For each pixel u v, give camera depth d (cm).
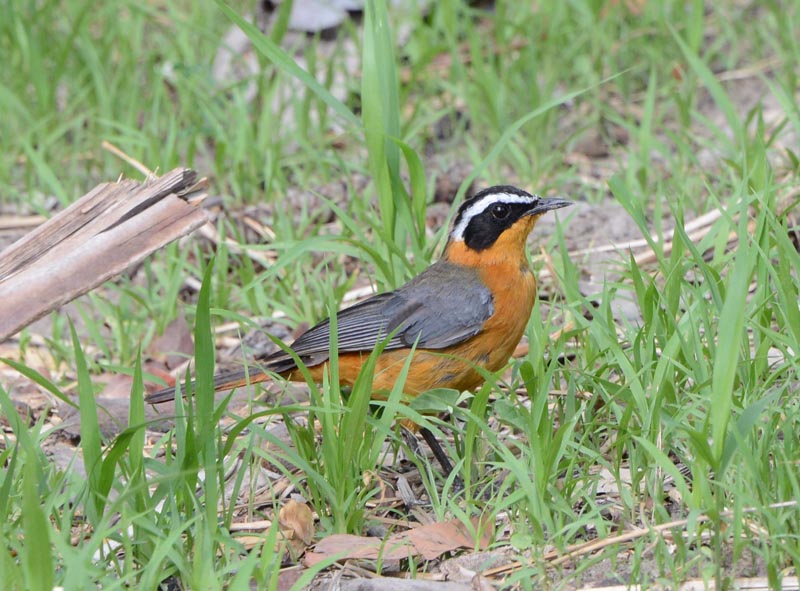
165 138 1775
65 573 746
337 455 859
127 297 1384
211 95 1780
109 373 1260
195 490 850
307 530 864
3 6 1891
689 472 901
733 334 755
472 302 1057
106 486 806
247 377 949
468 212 1082
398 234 1248
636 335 984
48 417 1157
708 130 1723
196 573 739
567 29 1873
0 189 1664
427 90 1830
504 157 1698
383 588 783
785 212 1104
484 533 855
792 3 1959
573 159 1705
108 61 1859
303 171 1688
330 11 1942
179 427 826
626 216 1481
